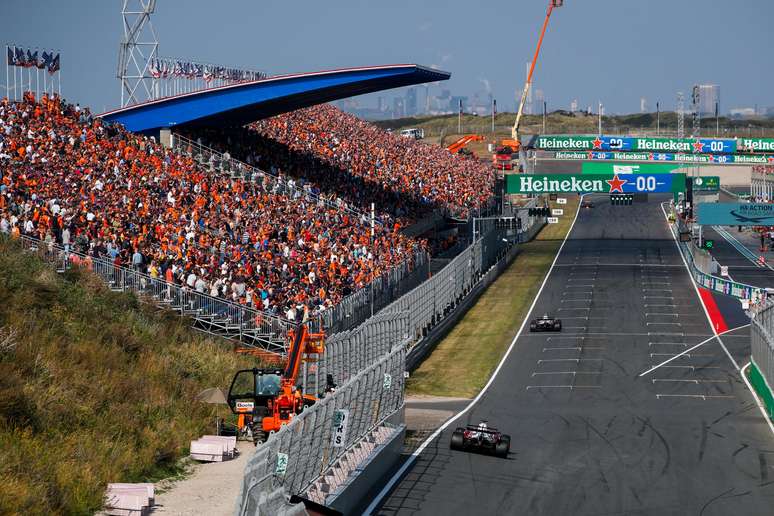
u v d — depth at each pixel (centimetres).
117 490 7475
